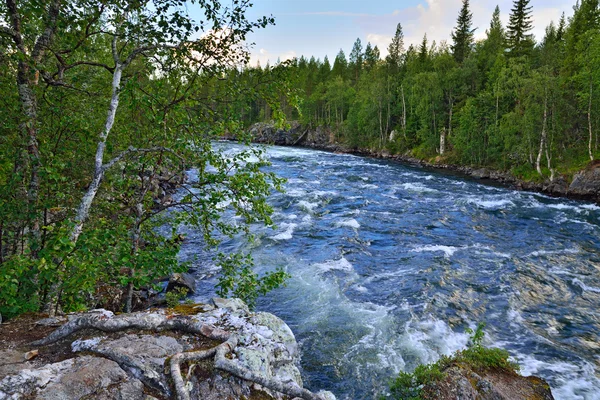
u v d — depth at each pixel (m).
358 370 8.83
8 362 4.05
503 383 7.00
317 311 11.57
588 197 30.73
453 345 10.01
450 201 28.03
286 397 4.70
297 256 16.14
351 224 20.91
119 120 8.01
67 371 3.92
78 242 5.25
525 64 41.81
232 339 4.96
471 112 46.47
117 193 7.48
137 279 6.08
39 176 6.26
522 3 53.75
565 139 37.97
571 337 10.62
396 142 62.75
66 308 6.65
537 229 21.34
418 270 14.95
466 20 65.94
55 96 7.03
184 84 7.54
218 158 7.27
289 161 49.91
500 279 14.31
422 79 55.94
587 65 35.03
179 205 7.82
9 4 5.64
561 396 8.16
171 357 4.33
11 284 4.76
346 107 82.81
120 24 6.61
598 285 13.99
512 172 39.06
